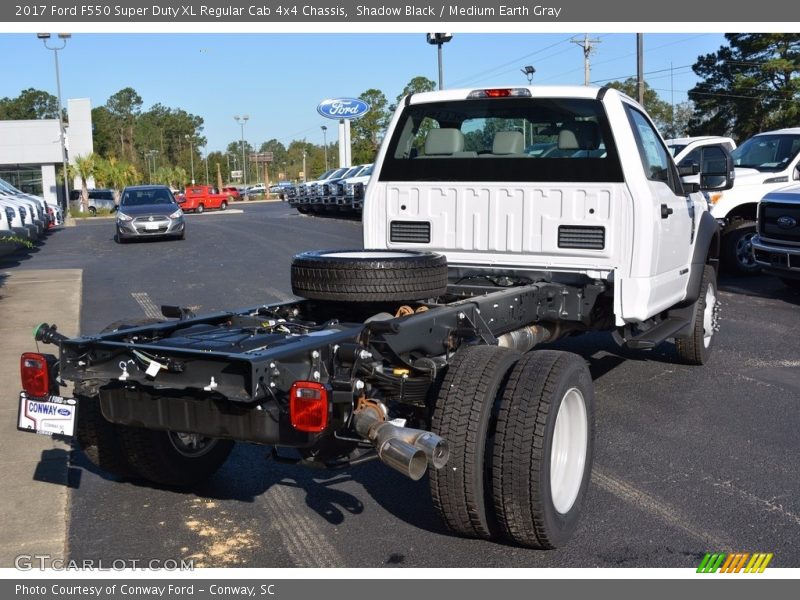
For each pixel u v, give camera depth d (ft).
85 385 14.55
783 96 173.27
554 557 13.75
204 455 16.90
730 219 44.65
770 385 24.03
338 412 13.05
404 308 15.70
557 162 19.70
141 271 51.55
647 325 23.56
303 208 115.85
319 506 16.03
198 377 12.90
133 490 16.92
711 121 186.09
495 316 16.80
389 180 21.50
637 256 19.26
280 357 12.55
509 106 20.34
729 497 16.11
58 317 34.47
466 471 13.05
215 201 169.78
